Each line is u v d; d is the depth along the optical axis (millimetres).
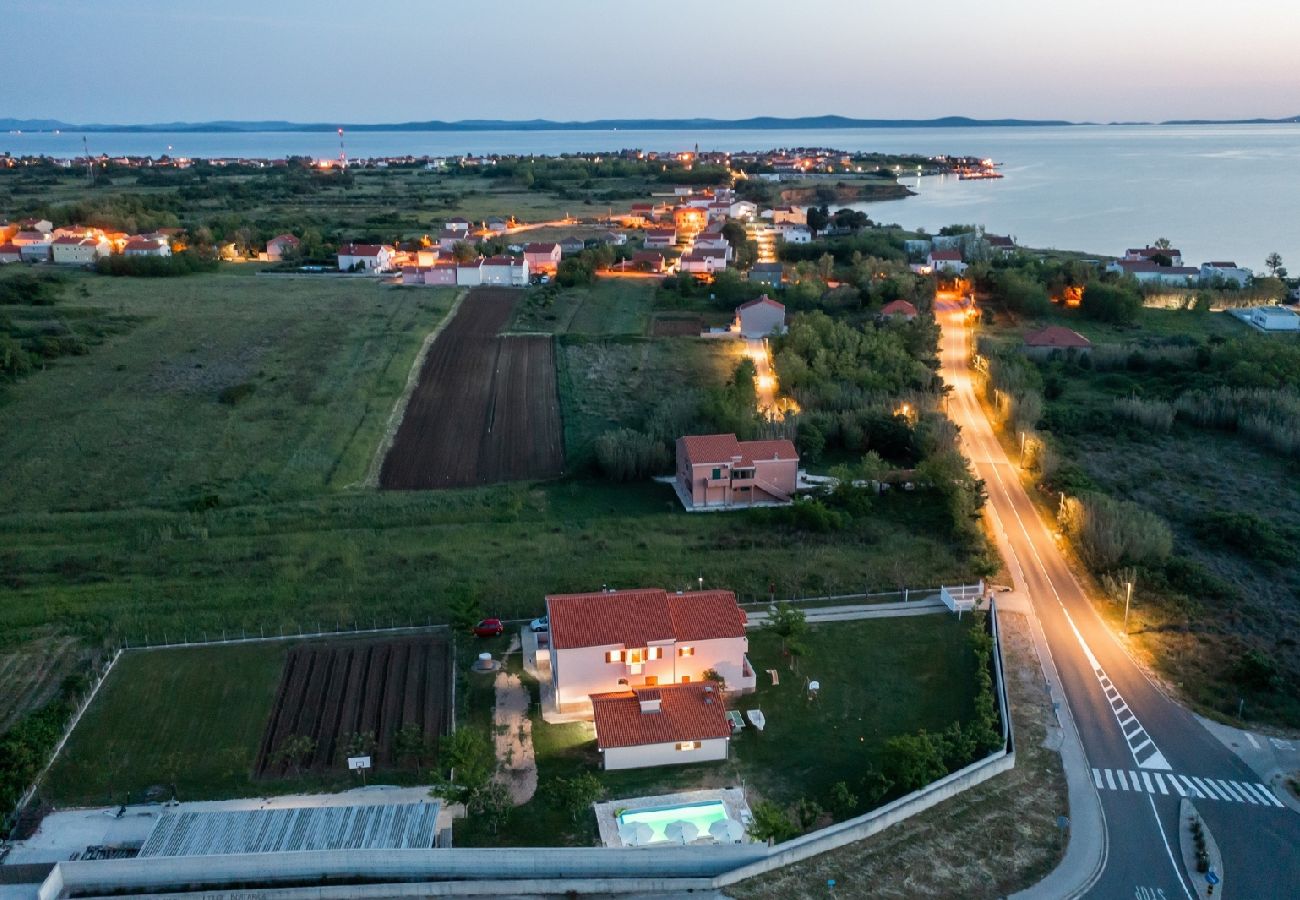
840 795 48969
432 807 48812
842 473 88562
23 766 50719
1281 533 82688
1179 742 55938
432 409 114562
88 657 63625
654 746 53219
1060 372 129750
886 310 152125
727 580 75125
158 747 54438
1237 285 174500
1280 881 45062
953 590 73000
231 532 81375
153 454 96438
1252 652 63406
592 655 57969
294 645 65500
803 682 61875
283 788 51406
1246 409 109875
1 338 124125
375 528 83688
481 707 58875
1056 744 55594
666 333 148750
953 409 116500
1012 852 46844
